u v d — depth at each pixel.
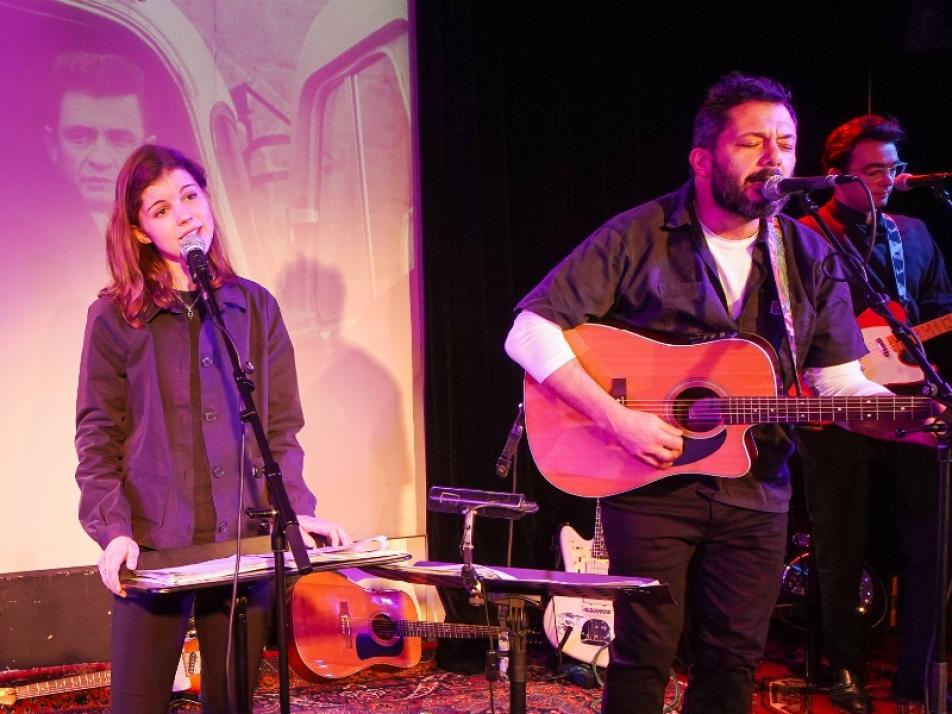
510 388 4.97
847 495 3.93
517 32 5.11
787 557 4.77
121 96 4.36
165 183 2.45
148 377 2.40
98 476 2.33
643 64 5.25
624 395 2.75
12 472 4.16
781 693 4.10
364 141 4.83
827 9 5.22
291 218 4.67
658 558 2.65
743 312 2.74
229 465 2.44
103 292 2.48
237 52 4.59
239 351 2.52
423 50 4.83
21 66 4.20
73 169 4.28
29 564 4.18
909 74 5.20
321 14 4.75
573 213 5.21
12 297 4.17
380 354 4.86
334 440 4.75
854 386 2.79
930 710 2.67
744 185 2.56
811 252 2.74
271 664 4.48
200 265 2.30
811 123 5.26
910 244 3.94
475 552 4.77
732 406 2.68
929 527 3.74
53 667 4.15
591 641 4.37
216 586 2.14
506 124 5.11
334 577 4.30
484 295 4.87
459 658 4.51
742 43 5.28
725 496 2.62
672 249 2.71
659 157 5.28
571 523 4.72
